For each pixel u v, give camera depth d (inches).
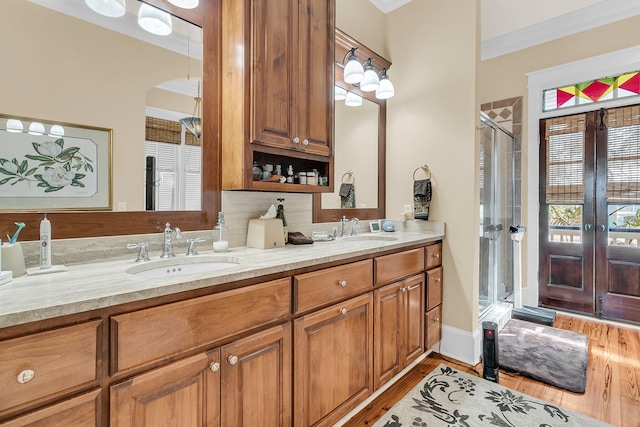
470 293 86.8
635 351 91.6
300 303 49.7
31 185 42.5
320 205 84.8
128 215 50.9
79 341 28.8
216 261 53.8
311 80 66.5
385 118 105.9
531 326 108.7
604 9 113.2
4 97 40.6
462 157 88.4
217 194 61.5
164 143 54.7
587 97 120.0
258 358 43.9
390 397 70.2
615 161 114.4
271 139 59.0
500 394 70.9
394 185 104.2
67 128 45.4
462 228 88.6
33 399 26.2
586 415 63.5
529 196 131.6
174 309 35.0
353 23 95.2
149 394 33.1
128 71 50.8
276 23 59.8
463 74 88.2
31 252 42.1
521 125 133.4
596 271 118.9
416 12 98.7
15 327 25.8
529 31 128.3
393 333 71.6
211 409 38.4
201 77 58.7
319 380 53.3
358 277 61.4
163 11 53.9
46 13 43.4
